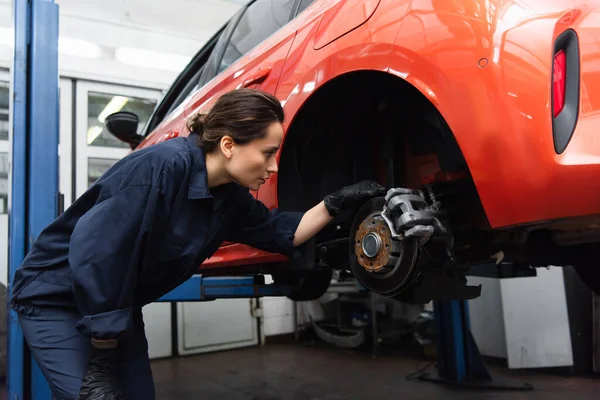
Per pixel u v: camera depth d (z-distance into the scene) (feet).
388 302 14.49
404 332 14.21
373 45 3.51
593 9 2.86
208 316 14.75
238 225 3.95
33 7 6.47
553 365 10.53
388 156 4.03
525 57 2.72
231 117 3.12
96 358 3.12
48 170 6.32
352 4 3.92
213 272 7.13
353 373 11.40
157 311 14.08
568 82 2.68
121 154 14.47
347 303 15.17
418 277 3.38
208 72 7.06
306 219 3.88
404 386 10.00
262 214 3.96
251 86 4.97
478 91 2.87
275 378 11.16
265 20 6.00
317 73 4.00
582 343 10.53
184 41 15.03
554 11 2.78
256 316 15.52
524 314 10.96
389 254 3.24
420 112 3.75
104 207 2.94
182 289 6.29
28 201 6.26
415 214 3.10
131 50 14.28
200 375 11.78
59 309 3.58
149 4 14.43
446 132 3.51
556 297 10.71
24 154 6.29
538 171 2.65
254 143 3.17
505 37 2.82
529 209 2.74
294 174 4.45
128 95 14.51
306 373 11.55
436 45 3.10
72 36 13.38
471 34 2.95
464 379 10.05
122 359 3.62
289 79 4.35
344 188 3.77
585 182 2.52
